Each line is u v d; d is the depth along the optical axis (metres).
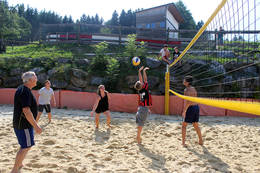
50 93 6.07
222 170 3.14
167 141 4.71
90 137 4.76
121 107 9.65
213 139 4.93
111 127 5.95
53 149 3.74
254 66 10.42
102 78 11.92
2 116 7.30
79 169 2.89
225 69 11.09
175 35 18.75
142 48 13.34
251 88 10.69
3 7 33.19
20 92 2.50
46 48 16.03
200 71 11.49
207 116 8.98
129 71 11.98
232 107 2.55
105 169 2.97
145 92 4.54
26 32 54.16
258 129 6.16
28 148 2.62
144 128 6.05
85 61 12.98
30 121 2.45
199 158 3.62
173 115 9.23
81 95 9.98
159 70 12.12
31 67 12.86
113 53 14.00
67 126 5.81
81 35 16.92
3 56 14.20
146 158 3.53
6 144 3.99
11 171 2.56
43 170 2.76
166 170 3.06
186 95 4.27
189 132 5.61
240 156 3.80
